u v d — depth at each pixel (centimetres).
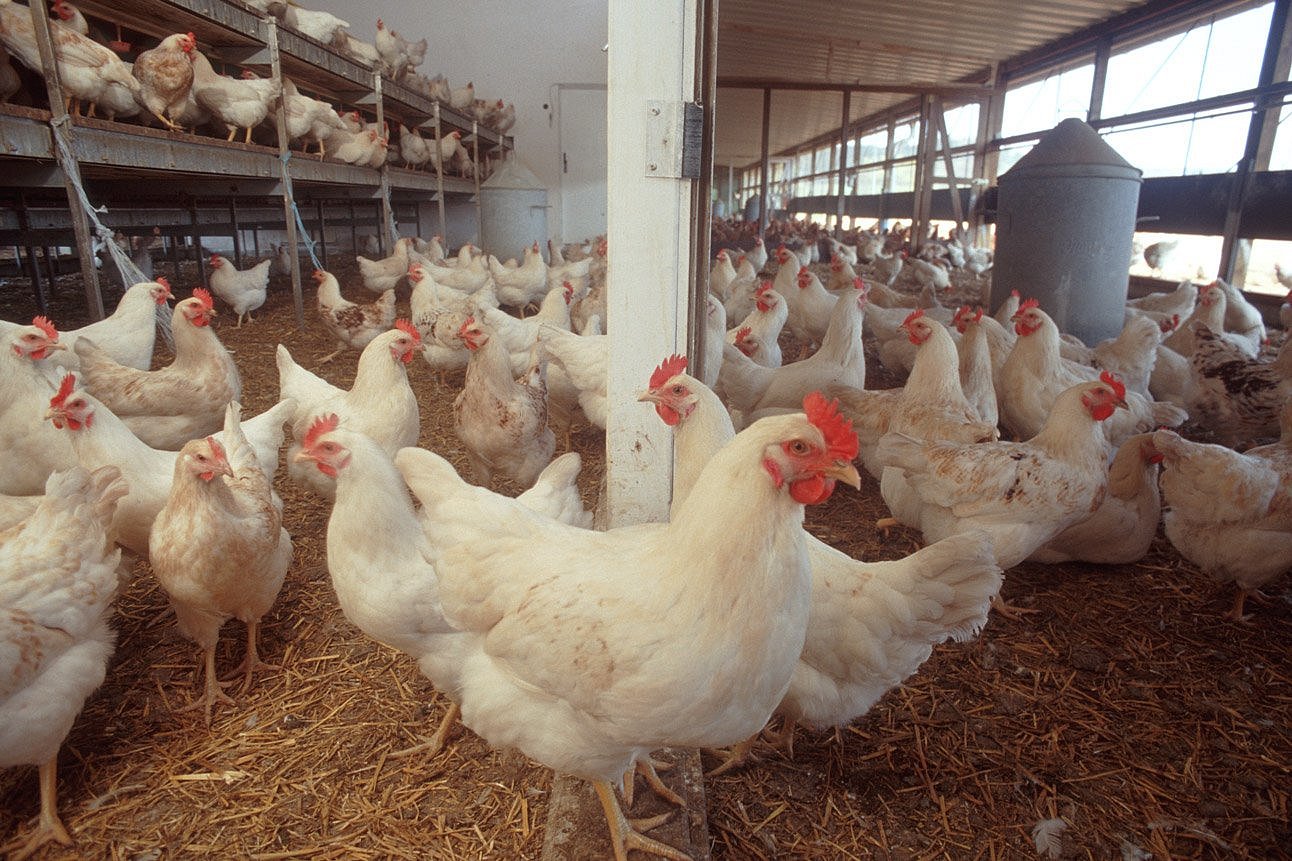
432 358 232
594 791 78
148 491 105
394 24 606
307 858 73
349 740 89
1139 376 203
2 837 75
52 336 126
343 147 371
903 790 84
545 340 175
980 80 658
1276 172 342
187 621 93
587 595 61
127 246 410
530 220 579
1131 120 452
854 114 885
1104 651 111
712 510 56
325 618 113
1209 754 91
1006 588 129
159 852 74
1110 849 77
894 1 448
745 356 188
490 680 69
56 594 74
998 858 76
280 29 303
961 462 115
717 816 79
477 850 74
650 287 91
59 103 183
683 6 83
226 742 89
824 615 79
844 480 51
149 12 265
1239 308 282
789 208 1347
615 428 97
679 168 87
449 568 70
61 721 73
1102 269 251
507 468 148
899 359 257
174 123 236
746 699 58
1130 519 125
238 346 278
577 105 629
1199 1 393
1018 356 179
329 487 128
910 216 801
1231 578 118
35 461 123
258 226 469
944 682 103
